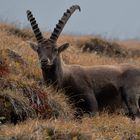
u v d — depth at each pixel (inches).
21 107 1499.8
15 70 1685.5
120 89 1761.8
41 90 1579.7
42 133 1332.4
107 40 2699.3
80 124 1481.3
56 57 1642.5
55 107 1565.0
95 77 1738.4
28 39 2368.4
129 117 1737.2
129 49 2807.6
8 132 1318.9
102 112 1676.9
